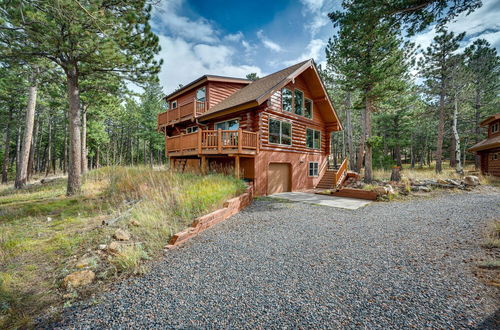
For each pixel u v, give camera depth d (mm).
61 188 12594
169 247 4195
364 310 2379
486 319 2158
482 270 3051
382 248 4043
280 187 12289
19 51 7859
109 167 14836
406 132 26156
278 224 5750
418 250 3875
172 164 13766
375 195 9164
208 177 8812
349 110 21500
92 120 23953
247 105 10070
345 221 5957
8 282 2947
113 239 4219
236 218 6359
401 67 12938
